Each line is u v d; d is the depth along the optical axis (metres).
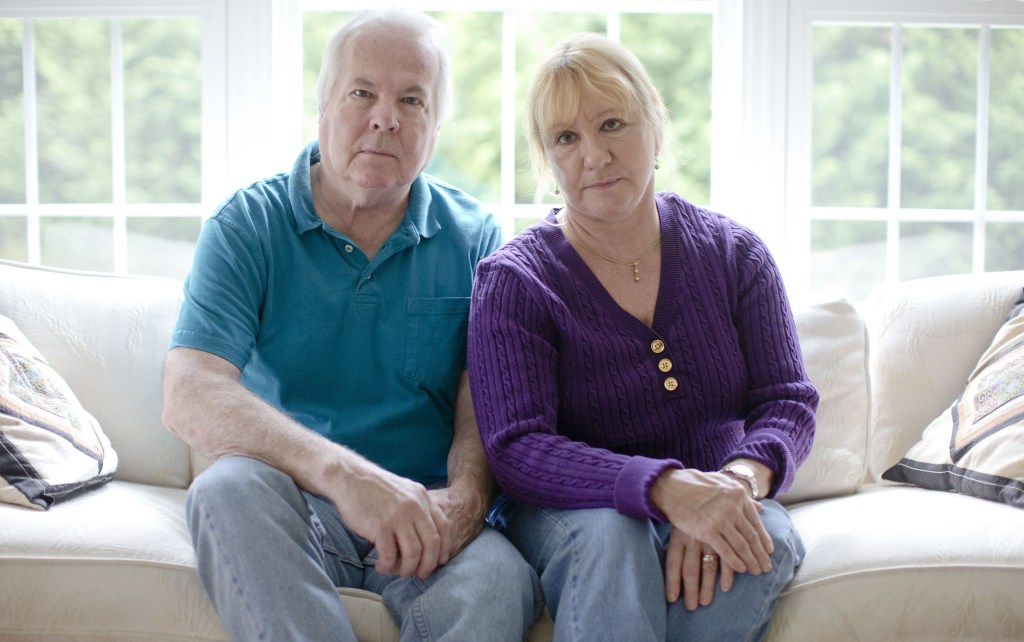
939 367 1.99
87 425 1.77
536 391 1.58
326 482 1.42
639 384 1.61
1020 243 2.46
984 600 1.41
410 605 1.42
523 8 2.47
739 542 1.39
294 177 1.78
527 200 5.43
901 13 2.39
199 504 1.37
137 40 2.37
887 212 2.44
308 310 1.72
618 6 2.48
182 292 2.05
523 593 1.43
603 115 1.59
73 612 1.40
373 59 1.68
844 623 1.42
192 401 1.54
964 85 2.43
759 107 2.39
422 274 1.80
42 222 2.41
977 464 1.73
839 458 1.88
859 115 2.42
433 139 1.80
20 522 1.47
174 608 1.40
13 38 2.37
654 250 1.69
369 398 1.75
